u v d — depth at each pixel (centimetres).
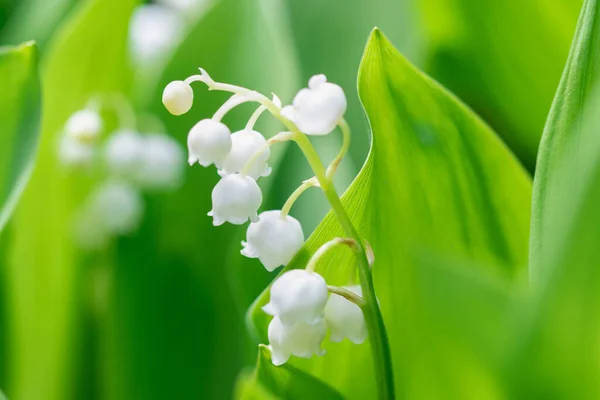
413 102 33
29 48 35
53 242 46
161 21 53
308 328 30
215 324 44
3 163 36
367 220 33
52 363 46
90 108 46
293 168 42
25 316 46
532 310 27
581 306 27
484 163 33
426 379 31
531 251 31
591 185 27
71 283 47
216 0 43
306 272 30
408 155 33
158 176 45
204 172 45
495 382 29
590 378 28
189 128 45
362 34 47
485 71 44
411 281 33
